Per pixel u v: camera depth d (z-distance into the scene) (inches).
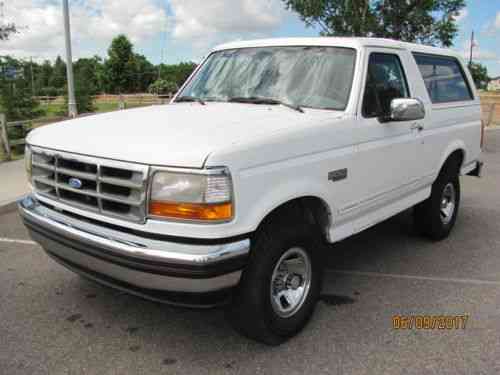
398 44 186.2
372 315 158.1
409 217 265.6
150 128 132.0
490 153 529.3
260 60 179.6
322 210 149.4
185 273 113.8
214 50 201.8
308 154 136.4
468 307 164.1
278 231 131.3
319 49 171.5
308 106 158.4
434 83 208.4
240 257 117.7
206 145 115.6
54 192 138.6
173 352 136.9
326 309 161.9
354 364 131.7
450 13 521.7
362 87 158.6
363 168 158.7
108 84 2942.9
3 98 596.4
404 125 178.7
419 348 139.3
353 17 510.6
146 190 115.4
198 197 111.8
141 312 158.9
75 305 163.3
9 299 167.3
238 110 154.6
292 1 524.7
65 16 590.2
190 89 190.4
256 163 120.7
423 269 196.7
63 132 140.4
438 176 217.8
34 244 221.3
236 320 133.0
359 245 224.4
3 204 273.7
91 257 125.9
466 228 251.4
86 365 130.8
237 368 129.9
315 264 145.4
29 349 137.9
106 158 121.8
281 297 139.9
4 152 428.5
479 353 137.1
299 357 134.7
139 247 117.3
